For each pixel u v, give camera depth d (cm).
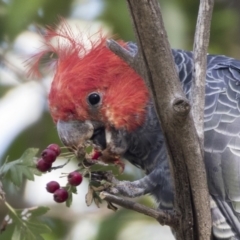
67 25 970
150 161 938
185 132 717
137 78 911
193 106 773
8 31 1209
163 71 699
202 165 745
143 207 770
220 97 884
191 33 1236
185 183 751
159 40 689
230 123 865
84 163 827
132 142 937
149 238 1237
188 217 768
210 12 786
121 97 909
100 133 930
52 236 1280
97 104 912
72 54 925
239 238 849
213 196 860
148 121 916
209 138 862
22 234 836
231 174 849
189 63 931
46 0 1195
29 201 1330
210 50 1324
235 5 1352
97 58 912
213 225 858
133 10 679
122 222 1249
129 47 962
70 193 805
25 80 1288
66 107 913
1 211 1238
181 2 1226
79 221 1298
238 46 1336
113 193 812
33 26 1212
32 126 1298
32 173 823
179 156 735
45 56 1007
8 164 830
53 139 1284
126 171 1266
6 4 1241
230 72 924
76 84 909
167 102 706
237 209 848
